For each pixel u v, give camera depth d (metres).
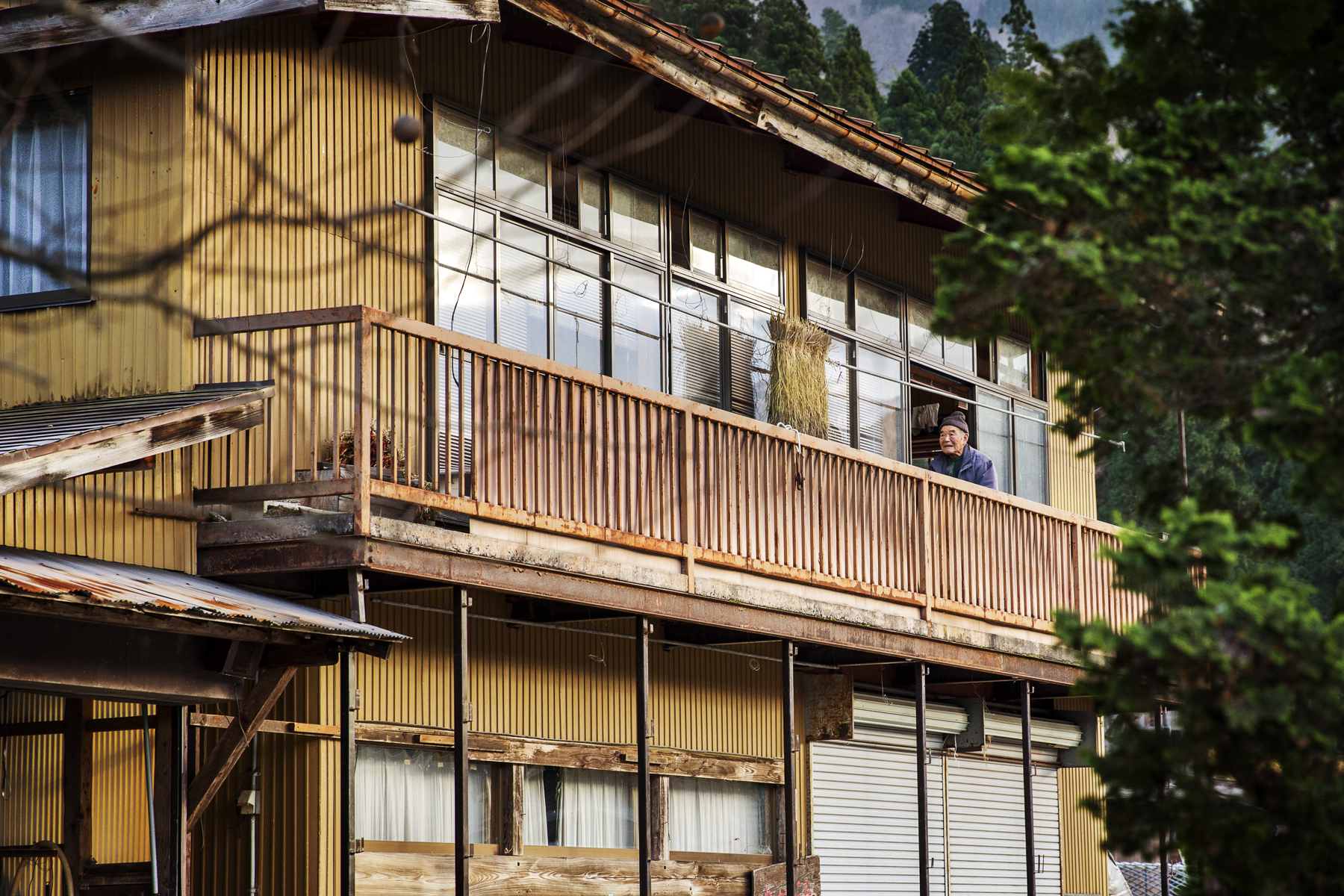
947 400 15.54
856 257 14.26
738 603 10.44
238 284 9.20
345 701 7.89
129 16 9.10
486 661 10.44
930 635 12.09
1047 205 4.41
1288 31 4.65
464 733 8.48
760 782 12.70
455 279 10.55
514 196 10.84
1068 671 13.69
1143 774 4.38
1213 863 4.32
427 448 9.96
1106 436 4.95
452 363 10.36
